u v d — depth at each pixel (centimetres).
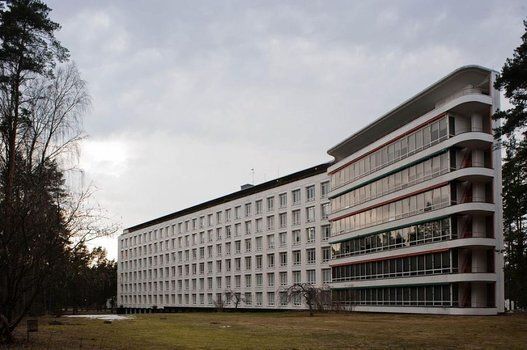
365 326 3362
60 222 2055
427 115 4859
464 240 4341
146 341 2369
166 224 11269
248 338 2541
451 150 4581
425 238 4838
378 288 5566
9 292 2028
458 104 4484
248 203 8656
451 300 4466
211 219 9706
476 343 2245
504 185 4531
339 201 6506
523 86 3045
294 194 7744
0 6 2694
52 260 2041
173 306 10744
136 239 12631
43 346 1992
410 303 5025
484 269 4534
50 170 2359
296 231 7606
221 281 9188
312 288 5822
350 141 6362
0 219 1966
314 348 2066
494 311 4388
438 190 4688
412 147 5088
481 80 4675
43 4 2795
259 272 8231
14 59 2644
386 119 5612
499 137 3409
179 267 10662
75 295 8488
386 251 5375
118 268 13350
